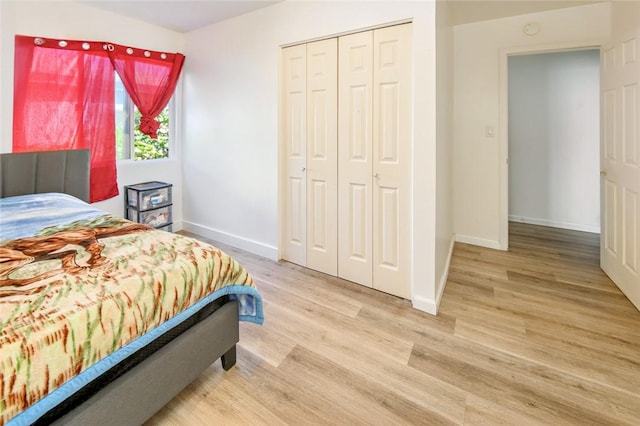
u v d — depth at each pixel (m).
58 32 2.91
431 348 1.86
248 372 1.66
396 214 2.43
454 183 3.72
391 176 2.42
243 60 3.23
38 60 2.82
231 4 2.95
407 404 1.46
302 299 2.43
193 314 1.42
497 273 2.88
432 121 2.14
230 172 3.53
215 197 3.75
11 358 0.86
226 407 1.44
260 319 1.74
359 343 1.90
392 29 2.29
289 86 2.94
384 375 1.65
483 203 3.60
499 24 3.29
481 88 3.47
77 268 1.26
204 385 1.56
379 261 2.56
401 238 2.43
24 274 1.20
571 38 3.00
